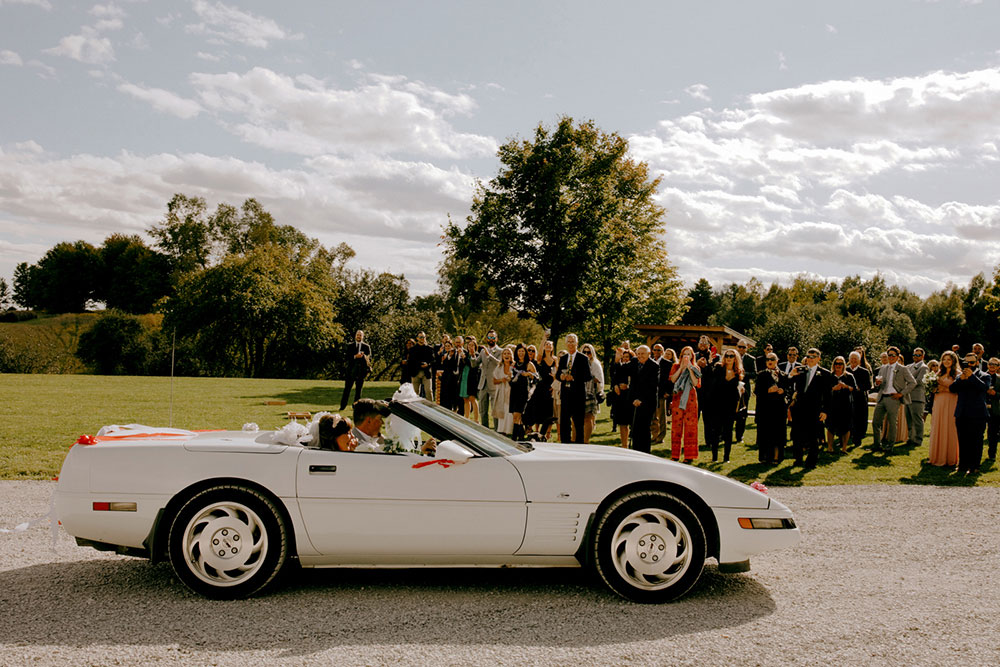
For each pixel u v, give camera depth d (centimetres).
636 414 1059
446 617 414
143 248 8538
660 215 3859
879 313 5612
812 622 413
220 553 441
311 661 344
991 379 1137
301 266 5753
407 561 459
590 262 3425
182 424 1409
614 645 373
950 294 6144
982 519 721
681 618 418
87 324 5656
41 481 814
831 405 1230
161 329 5300
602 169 3547
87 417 1477
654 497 454
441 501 448
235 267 5219
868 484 928
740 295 8238
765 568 535
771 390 1077
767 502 467
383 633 386
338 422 485
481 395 1462
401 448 487
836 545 607
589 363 1107
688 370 1089
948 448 1103
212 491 442
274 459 451
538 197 3456
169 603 431
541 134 3609
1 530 600
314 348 5200
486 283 3653
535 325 5044
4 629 381
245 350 5266
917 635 392
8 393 2058
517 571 516
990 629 403
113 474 445
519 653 360
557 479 457
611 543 450
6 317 8475
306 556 453
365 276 6275
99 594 446
